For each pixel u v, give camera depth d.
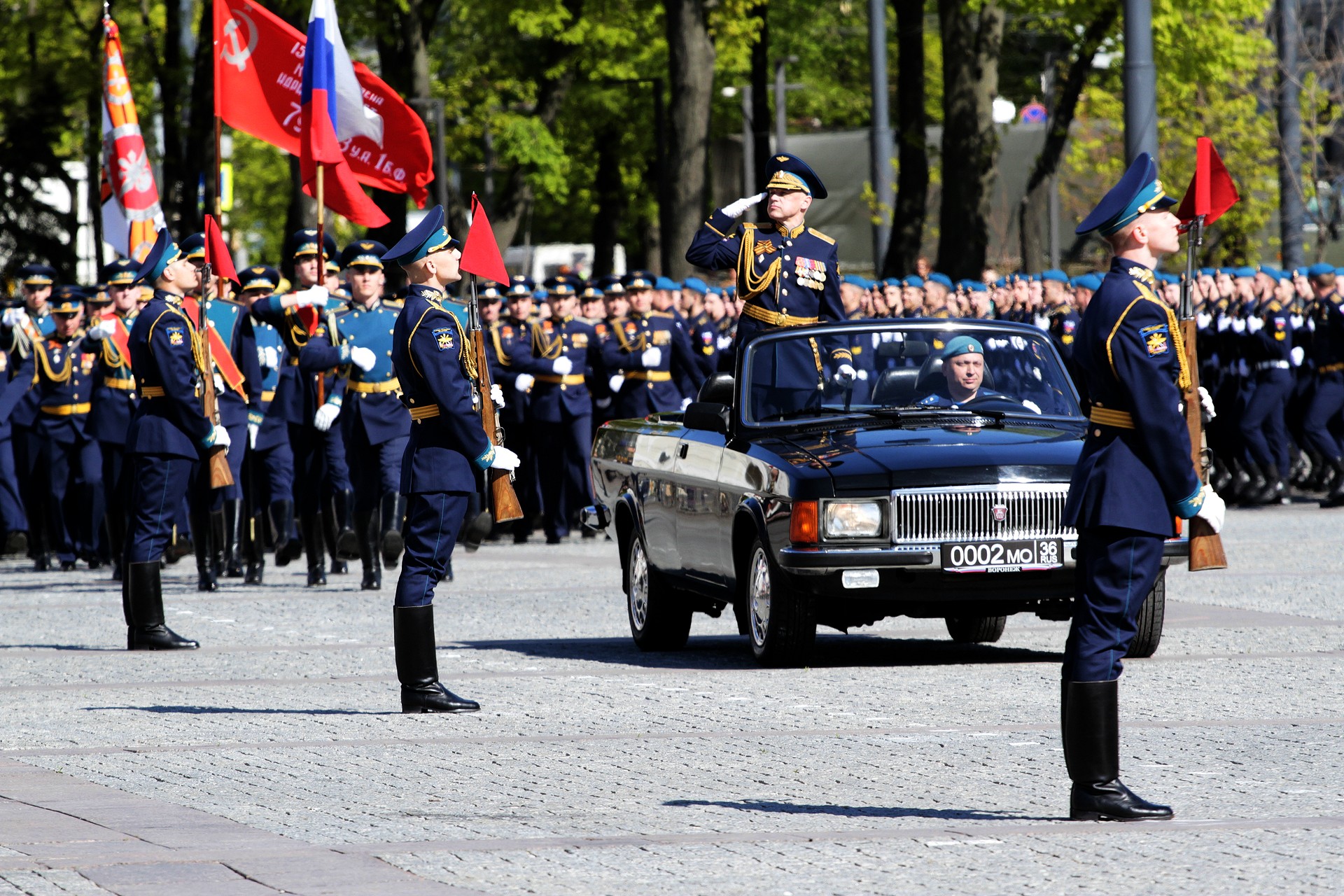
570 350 50.00
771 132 112.12
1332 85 89.12
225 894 13.95
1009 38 96.38
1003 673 25.67
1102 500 16.19
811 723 21.80
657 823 16.59
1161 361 16.11
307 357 36.91
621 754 20.05
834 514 24.78
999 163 103.06
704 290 57.31
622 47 92.06
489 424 23.45
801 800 17.53
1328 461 53.38
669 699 23.78
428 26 82.25
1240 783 17.95
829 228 107.25
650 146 107.81
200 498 38.44
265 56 40.16
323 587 39.38
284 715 23.09
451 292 59.50
